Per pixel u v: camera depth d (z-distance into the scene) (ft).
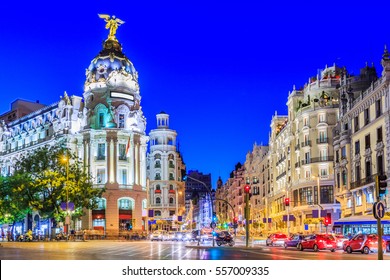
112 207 350.43
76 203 283.18
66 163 281.54
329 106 313.12
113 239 313.73
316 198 308.81
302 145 325.42
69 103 383.45
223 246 196.75
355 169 224.12
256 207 497.46
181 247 188.85
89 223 347.15
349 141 232.73
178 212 503.20
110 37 387.75
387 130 190.80
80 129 374.02
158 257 123.03
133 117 370.32
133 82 378.32
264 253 145.18
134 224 355.56
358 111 223.30
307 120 324.19
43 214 284.61
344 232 219.41
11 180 290.35
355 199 225.15
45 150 296.71
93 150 359.46
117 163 357.82
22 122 445.37
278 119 418.31
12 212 296.10
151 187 500.33
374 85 205.05
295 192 334.03
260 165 486.79
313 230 308.40
